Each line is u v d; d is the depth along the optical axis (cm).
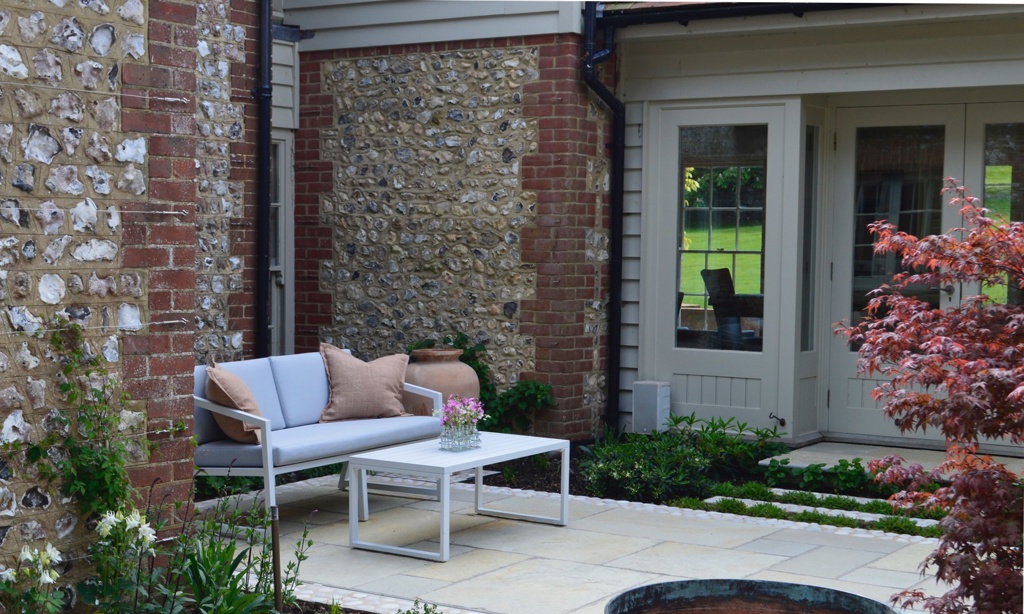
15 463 388
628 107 847
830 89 767
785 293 787
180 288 441
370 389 665
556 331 802
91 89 407
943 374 348
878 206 795
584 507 656
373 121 870
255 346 808
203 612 394
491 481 728
